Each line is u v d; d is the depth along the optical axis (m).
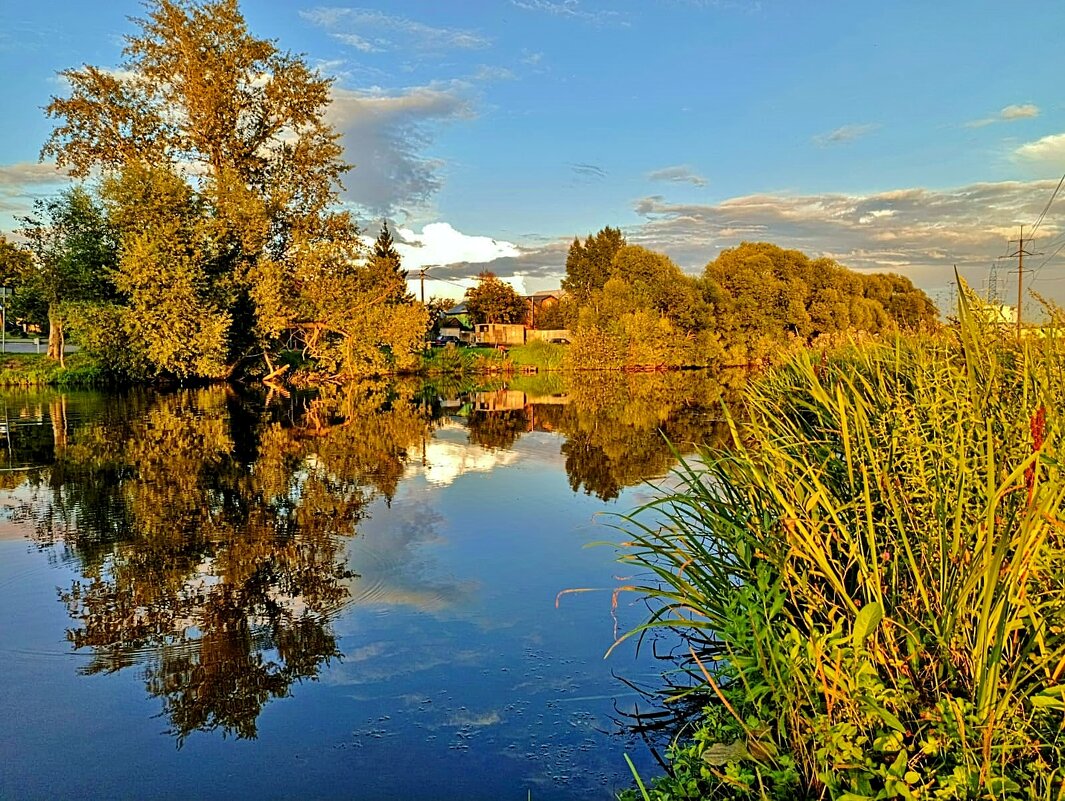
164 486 10.51
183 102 30.14
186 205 28.77
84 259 28.64
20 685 4.64
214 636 5.37
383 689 4.54
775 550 3.65
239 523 8.45
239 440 15.08
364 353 34.47
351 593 6.22
